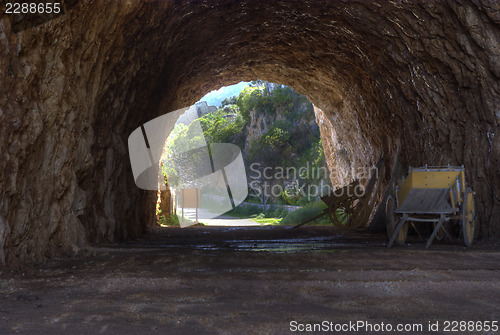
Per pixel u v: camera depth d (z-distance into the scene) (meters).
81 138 7.95
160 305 3.49
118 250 7.44
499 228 9.20
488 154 9.52
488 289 3.98
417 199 8.38
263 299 3.68
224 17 12.87
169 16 10.58
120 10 7.78
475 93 9.77
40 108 6.18
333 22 12.95
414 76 11.76
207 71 18.41
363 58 14.16
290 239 11.08
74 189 7.61
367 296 3.78
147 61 10.98
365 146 19.41
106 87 9.05
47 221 6.63
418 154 13.06
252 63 19.38
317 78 19.39
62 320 3.08
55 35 6.16
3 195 5.23
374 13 11.18
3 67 5.12
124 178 11.35
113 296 3.80
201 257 6.14
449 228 10.49
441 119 11.36
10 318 3.12
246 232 14.68
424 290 3.95
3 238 5.14
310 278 4.50
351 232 13.75
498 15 8.23
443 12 9.36
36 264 5.74
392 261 5.75
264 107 57.50
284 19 13.80
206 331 2.85
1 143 5.16
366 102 17.03
